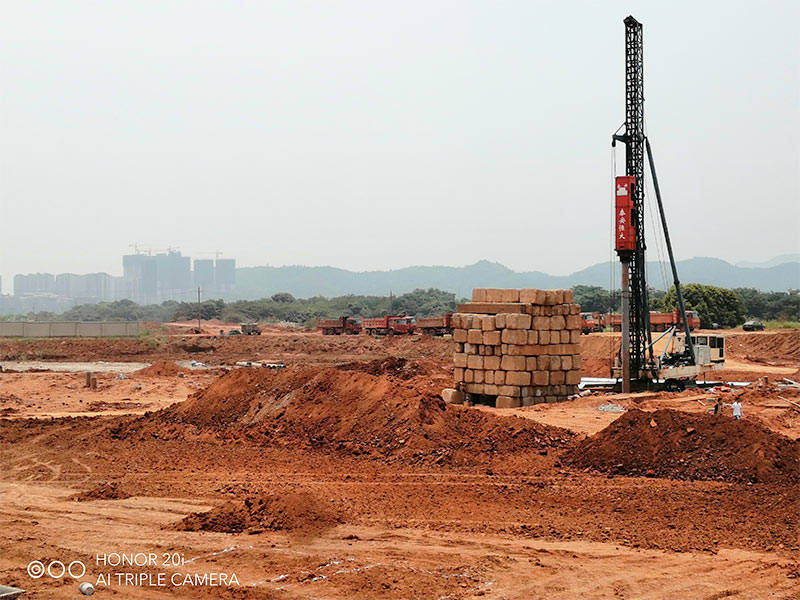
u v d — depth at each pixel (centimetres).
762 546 1772
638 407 3594
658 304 10281
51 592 1520
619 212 3944
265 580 1575
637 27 4047
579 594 1507
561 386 3831
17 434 3262
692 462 2380
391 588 1523
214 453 2878
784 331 7488
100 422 3500
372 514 2038
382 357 8188
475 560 1678
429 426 2767
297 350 8862
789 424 3181
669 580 1573
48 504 2219
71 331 9288
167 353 8512
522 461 2567
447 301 17812
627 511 2050
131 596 1505
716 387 4400
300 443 2928
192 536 1870
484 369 3822
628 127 4100
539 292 3759
